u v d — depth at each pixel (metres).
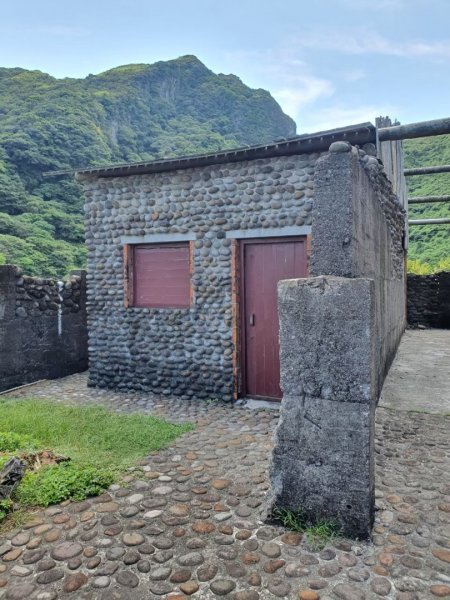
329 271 2.85
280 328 2.74
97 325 6.73
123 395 6.31
